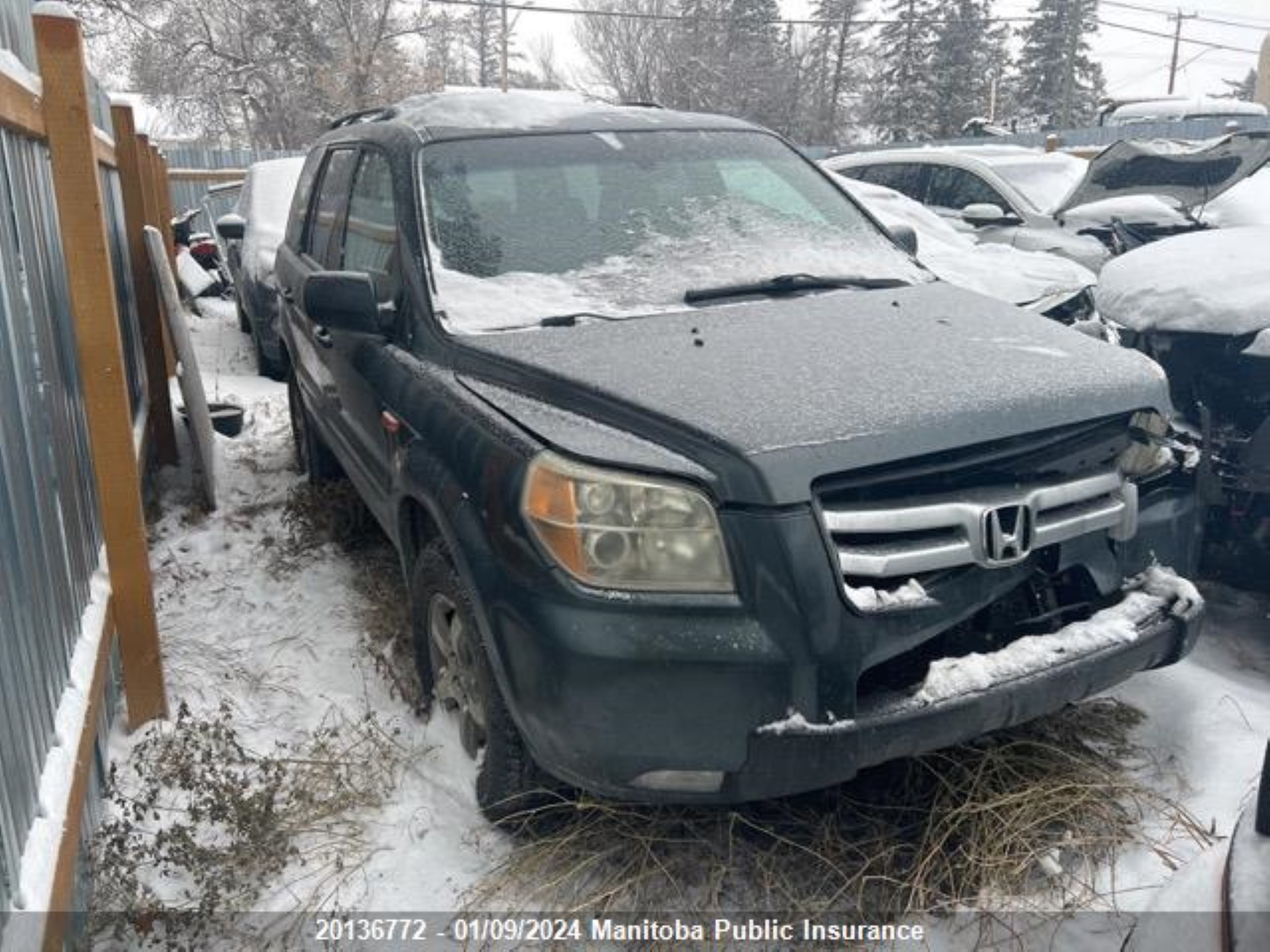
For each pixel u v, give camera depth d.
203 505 5.48
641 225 3.83
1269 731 3.30
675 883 2.78
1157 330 3.92
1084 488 2.86
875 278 3.82
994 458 2.70
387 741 3.43
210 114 34.12
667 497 2.52
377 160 4.30
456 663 3.27
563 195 3.88
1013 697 2.62
